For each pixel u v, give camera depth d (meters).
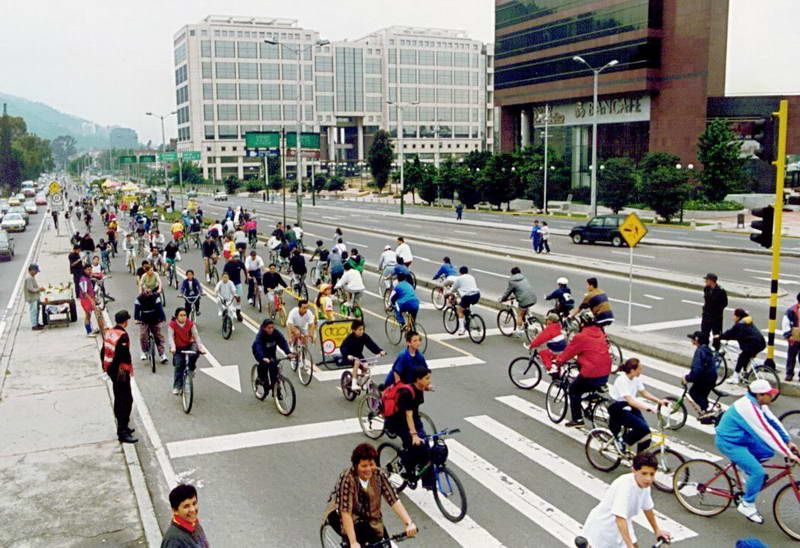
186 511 5.71
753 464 8.20
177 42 168.62
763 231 13.80
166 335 18.94
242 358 16.47
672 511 8.76
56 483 9.68
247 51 159.62
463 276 17.73
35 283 19.48
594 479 9.62
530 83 90.00
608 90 77.69
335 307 22.22
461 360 15.84
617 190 60.69
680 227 52.22
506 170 73.69
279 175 129.38
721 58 69.69
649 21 71.69
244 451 10.82
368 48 168.12
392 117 170.62
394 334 17.73
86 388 14.05
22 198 106.50
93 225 58.97
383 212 72.44
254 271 22.47
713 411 11.14
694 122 70.06
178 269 31.59
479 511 8.75
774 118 13.53
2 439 11.30
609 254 34.62
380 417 11.05
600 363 10.84
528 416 12.14
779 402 12.74
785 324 13.67
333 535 7.58
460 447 10.77
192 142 160.00
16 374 15.05
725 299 15.14
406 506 9.03
